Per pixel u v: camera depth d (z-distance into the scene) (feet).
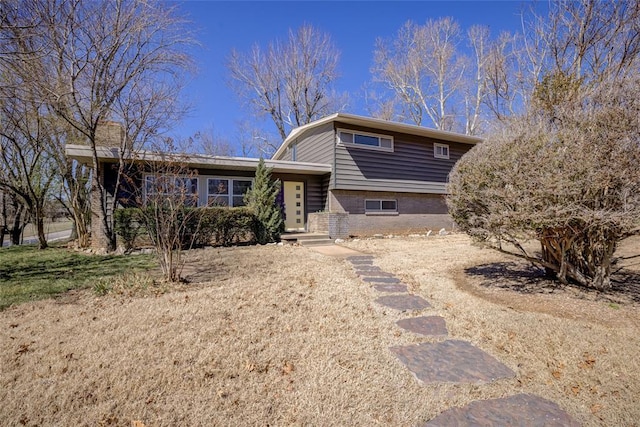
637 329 10.04
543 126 13.51
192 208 24.32
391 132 39.81
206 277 16.97
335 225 34.09
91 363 8.19
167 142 23.43
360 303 12.99
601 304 12.29
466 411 6.51
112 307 12.24
